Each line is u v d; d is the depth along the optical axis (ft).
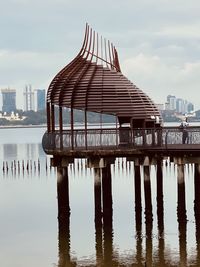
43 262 182.50
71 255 188.55
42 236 214.48
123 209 260.83
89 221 236.02
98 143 211.82
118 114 217.15
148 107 221.05
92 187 357.61
